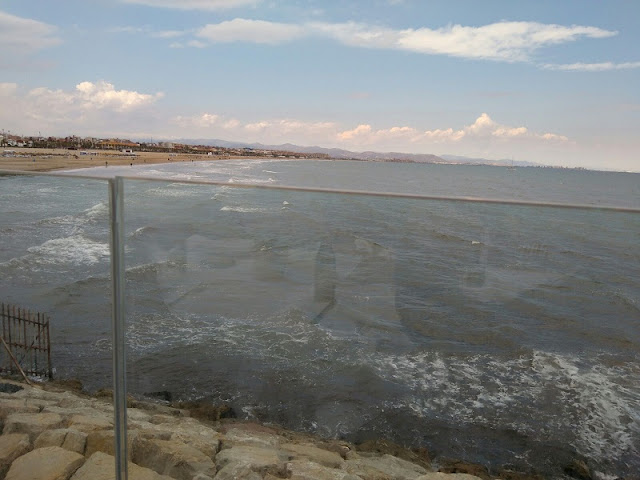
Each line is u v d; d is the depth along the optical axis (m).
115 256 2.72
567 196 54.75
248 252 3.14
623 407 2.57
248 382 3.35
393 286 2.81
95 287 4.61
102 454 3.14
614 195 59.94
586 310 2.48
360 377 3.03
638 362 2.48
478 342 2.69
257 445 3.22
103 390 4.27
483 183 71.69
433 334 2.80
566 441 2.66
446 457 2.92
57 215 4.85
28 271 4.97
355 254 2.88
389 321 2.88
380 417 3.06
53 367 4.62
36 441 3.32
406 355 2.90
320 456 3.13
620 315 2.46
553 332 2.54
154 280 3.12
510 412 2.74
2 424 3.62
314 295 3.07
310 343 3.17
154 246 3.07
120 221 2.72
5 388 4.48
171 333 3.31
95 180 2.78
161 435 3.16
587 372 2.56
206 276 3.29
